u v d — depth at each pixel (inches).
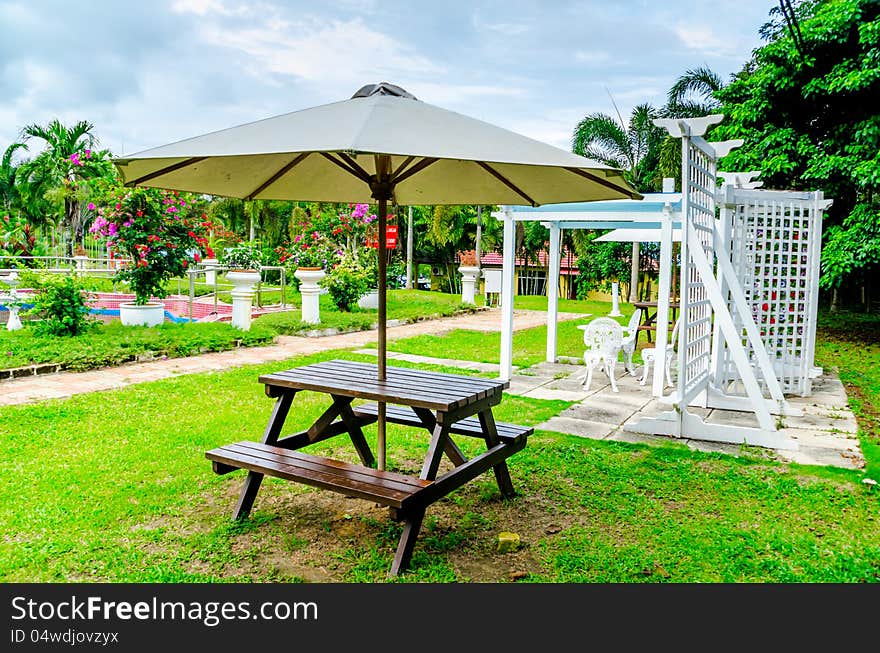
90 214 491.5
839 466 203.9
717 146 267.9
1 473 179.6
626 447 221.6
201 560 135.9
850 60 523.2
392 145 104.3
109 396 270.7
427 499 134.3
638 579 131.7
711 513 165.9
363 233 703.7
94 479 177.6
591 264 1059.9
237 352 399.2
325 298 695.7
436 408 139.9
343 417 183.5
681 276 231.9
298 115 128.4
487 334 525.7
